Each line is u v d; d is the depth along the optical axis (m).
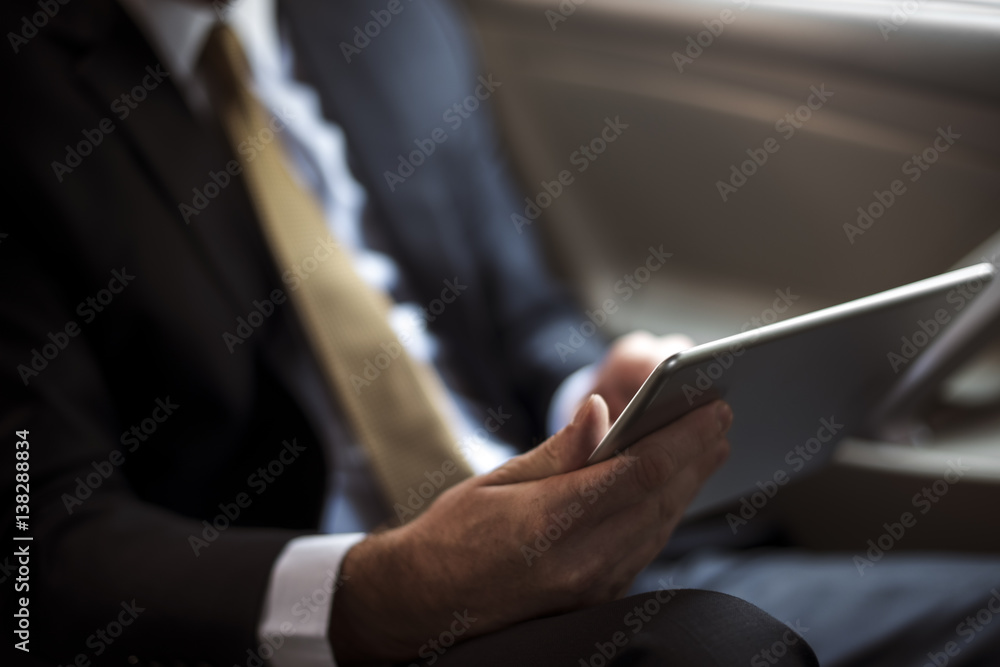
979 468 0.99
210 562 0.62
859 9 1.07
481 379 1.08
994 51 0.98
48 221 0.73
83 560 0.64
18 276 0.72
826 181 1.15
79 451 0.70
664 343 0.90
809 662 0.49
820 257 1.18
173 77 0.82
